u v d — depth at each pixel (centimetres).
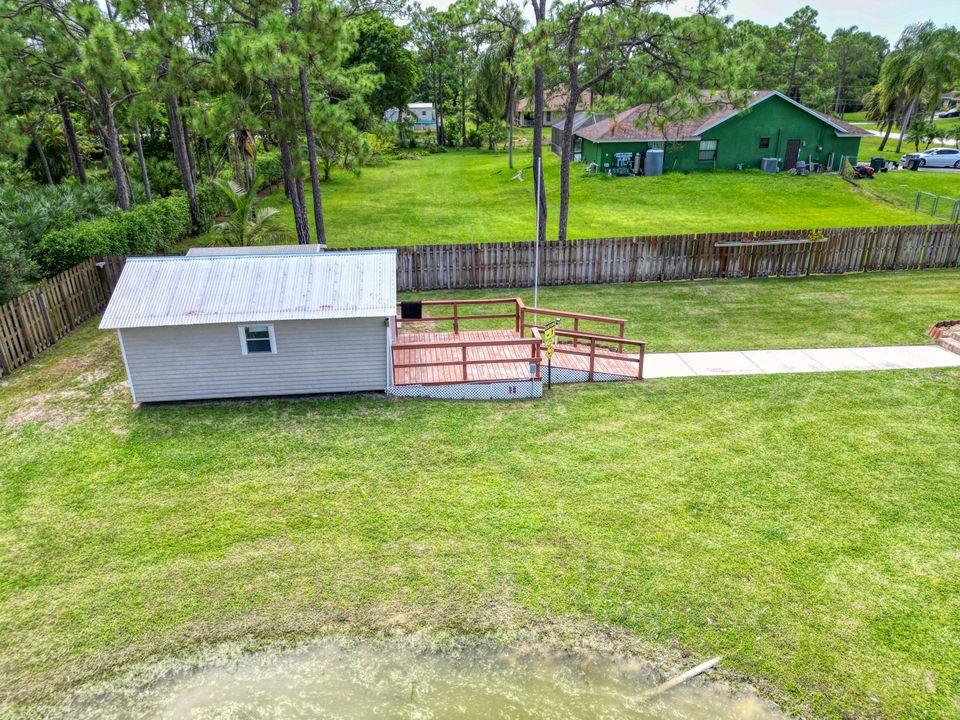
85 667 671
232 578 777
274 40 1652
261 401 1189
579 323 1627
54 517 872
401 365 1185
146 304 1109
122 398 1186
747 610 726
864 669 655
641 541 830
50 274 1641
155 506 896
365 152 2048
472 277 1961
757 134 3703
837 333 1520
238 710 634
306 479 958
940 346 1426
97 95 2194
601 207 3084
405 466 991
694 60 1834
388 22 5206
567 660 678
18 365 1305
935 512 874
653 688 647
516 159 4972
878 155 4806
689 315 1673
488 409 1177
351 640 703
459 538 839
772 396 1207
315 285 1160
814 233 1984
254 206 3162
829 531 842
